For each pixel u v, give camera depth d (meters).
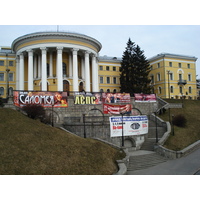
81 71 51.78
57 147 18.56
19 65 51.28
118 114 35.69
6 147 16.50
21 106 29.11
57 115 31.05
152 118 36.78
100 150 20.45
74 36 44.88
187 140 29.56
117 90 70.31
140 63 58.31
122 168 18.08
